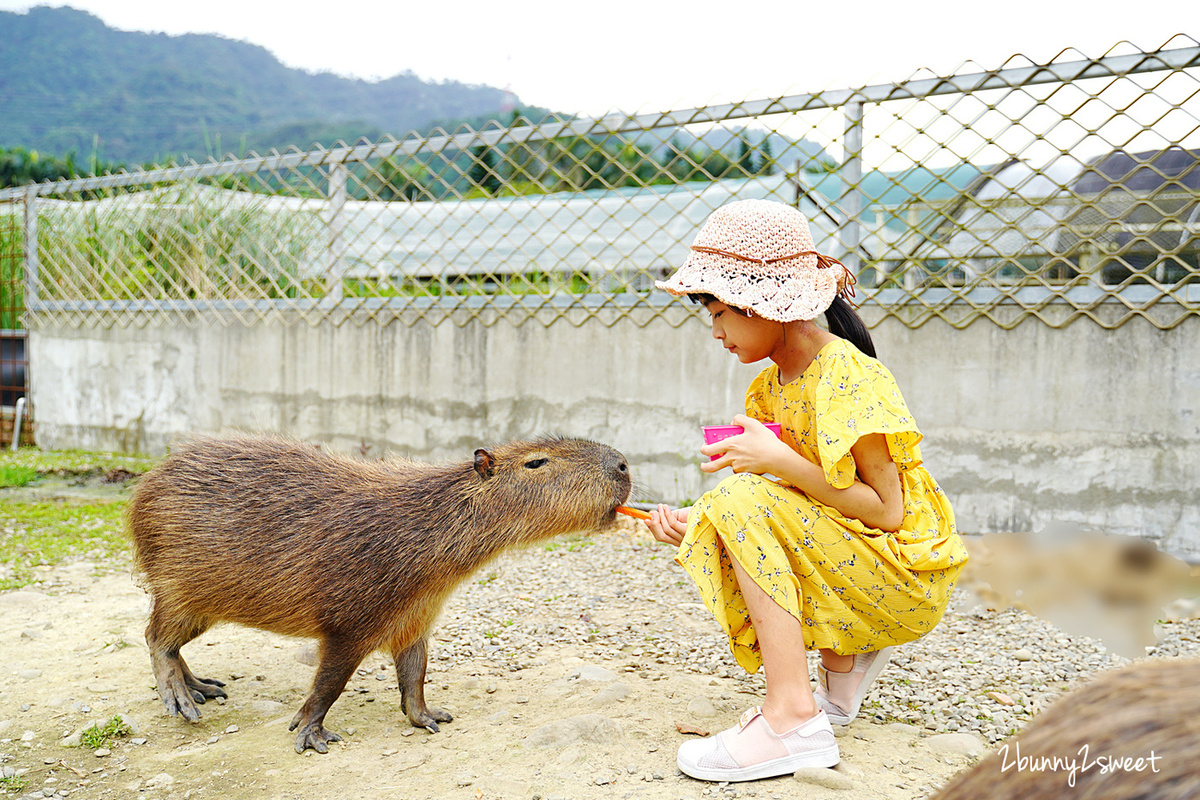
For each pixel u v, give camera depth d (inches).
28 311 393.7
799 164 242.2
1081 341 210.2
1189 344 201.2
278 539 121.0
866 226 236.8
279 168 328.8
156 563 128.7
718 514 103.8
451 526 121.0
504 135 280.4
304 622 120.0
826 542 100.9
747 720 102.4
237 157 338.3
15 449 385.4
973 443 221.1
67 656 152.3
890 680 139.6
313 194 327.6
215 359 339.3
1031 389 215.3
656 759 106.0
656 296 259.4
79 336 376.8
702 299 109.6
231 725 125.3
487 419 283.6
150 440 360.2
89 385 375.6
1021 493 217.2
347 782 105.0
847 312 111.3
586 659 151.4
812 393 106.4
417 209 315.6
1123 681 36.0
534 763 106.3
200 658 155.5
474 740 116.0
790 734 99.3
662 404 259.4
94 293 376.2
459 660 153.4
